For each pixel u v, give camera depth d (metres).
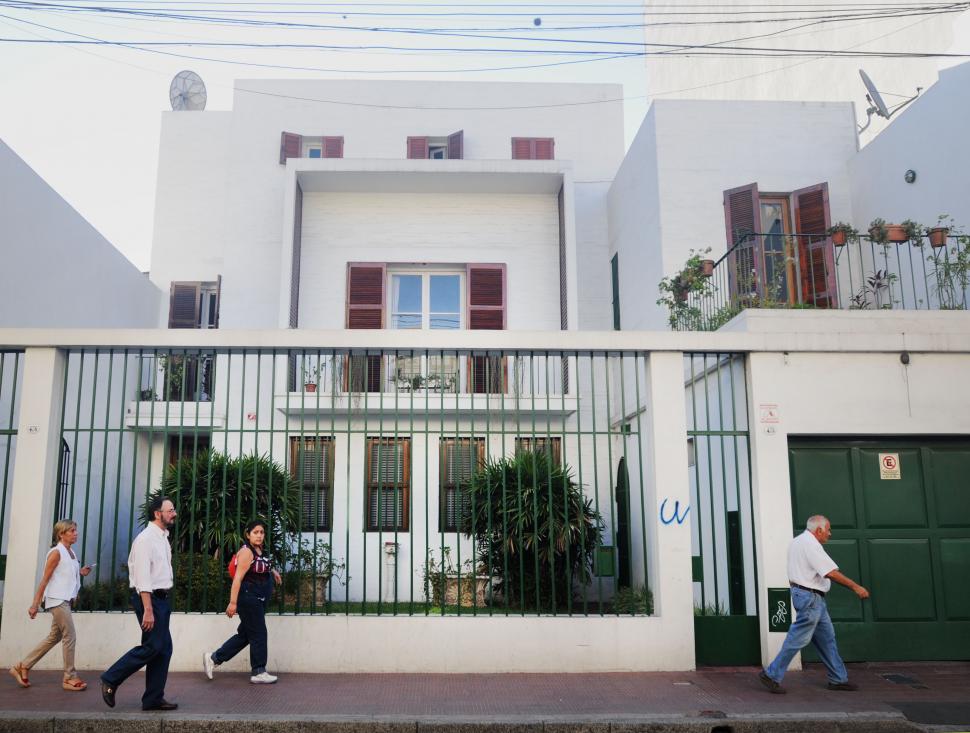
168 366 8.57
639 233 14.82
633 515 13.05
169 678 7.61
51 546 8.32
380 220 15.50
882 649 8.40
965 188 10.96
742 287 11.30
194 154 18.64
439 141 17.86
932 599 8.51
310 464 13.39
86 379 13.80
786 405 8.57
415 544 12.98
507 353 8.68
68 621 7.16
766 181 13.76
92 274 14.89
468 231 15.55
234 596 7.36
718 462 9.96
